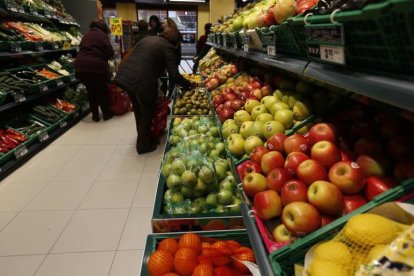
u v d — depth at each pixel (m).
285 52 1.39
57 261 1.92
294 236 0.85
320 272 0.64
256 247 0.91
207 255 1.20
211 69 4.91
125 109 5.64
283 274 0.76
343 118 1.26
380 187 0.82
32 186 2.86
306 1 1.26
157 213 1.52
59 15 5.76
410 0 0.47
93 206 2.53
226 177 1.73
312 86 1.51
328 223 0.83
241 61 3.57
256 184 1.06
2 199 2.63
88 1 7.48
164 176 1.80
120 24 7.34
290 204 0.86
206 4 10.39
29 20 5.45
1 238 2.13
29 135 3.65
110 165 3.33
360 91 0.69
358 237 0.64
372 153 0.94
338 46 0.77
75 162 3.41
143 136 3.57
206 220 1.47
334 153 0.96
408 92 0.54
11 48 3.58
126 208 2.50
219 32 3.72
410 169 0.81
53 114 4.35
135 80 3.26
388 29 0.58
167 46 3.39
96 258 1.95
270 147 1.25
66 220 2.34
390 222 0.64
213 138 2.21
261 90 2.05
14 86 3.56
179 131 2.48
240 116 1.82
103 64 4.75
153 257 1.18
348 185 0.84
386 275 0.53
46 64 5.12
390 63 0.65
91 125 4.88
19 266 1.88
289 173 1.00
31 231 2.21
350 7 0.65
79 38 6.97
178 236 1.39
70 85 5.89
